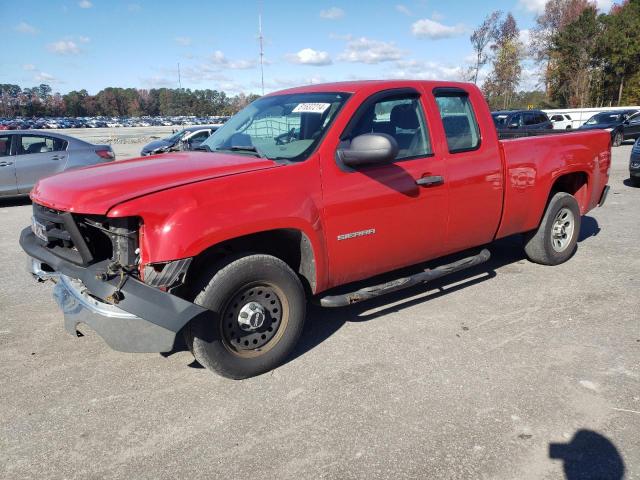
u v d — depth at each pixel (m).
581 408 3.08
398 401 3.20
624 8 47.44
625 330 4.11
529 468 2.60
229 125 4.57
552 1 50.97
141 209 2.94
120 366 3.73
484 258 4.79
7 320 4.57
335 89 4.09
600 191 6.07
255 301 3.44
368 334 4.15
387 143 3.39
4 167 10.41
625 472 2.55
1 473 2.64
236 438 2.89
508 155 4.80
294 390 3.36
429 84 4.33
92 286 3.04
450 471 2.58
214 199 3.13
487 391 3.28
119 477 2.61
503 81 44.72
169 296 2.99
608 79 46.84
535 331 4.13
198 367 3.70
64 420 3.09
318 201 3.55
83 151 11.25
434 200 4.20
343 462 2.67
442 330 4.19
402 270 5.04
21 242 3.89
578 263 5.87
